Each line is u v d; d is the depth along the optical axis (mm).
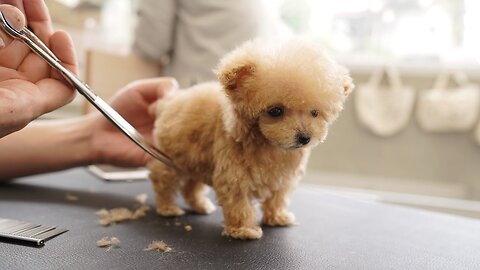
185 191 425
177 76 827
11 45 314
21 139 508
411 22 1036
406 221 413
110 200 445
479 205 814
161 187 410
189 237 339
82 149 536
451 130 877
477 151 868
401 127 919
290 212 413
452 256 324
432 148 900
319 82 330
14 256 280
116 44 1116
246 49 354
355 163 959
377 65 968
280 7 1148
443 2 998
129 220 380
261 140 351
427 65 922
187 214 410
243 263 289
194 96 395
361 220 411
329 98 339
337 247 331
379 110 932
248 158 353
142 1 795
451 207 813
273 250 317
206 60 787
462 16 981
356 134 956
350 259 307
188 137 382
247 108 334
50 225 346
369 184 940
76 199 441
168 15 793
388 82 939
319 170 984
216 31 785
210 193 484
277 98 327
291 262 295
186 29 810
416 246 342
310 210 440
